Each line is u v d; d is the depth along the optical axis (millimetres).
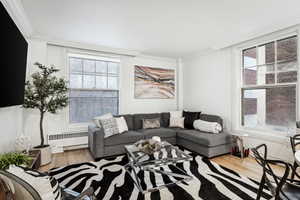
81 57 3850
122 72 4262
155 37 3273
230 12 2307
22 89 2270
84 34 3109
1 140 2061
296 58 2652
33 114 3168
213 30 2934
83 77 3871
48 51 3449
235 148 3221
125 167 2664
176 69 5133
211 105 4102
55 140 3441
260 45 3156
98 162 2879
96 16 2428
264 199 1816
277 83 2896
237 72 3496
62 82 3033
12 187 937
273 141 2865
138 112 4516
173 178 2301
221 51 3836
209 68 4156
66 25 2723
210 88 4129
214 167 2660
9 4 1991
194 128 3908
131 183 2180
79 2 2064
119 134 3348
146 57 4621
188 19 2512
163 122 4426
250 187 2064
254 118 3271
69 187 2076
